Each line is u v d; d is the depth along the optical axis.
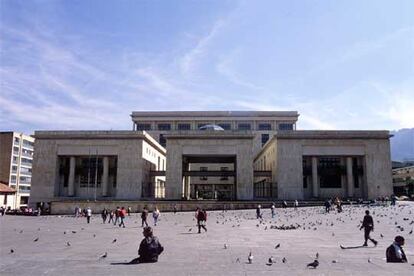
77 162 72.81
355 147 69.56
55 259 15.08
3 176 103.88
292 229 29.27
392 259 14.02
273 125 106.62
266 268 12.92
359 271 12.31
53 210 59.25
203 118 107.06
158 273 12.05
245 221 37.62
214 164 106.81
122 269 12.70
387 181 68.19
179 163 69.88
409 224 30.97
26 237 25.31
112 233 28.16
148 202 57.09
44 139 71.31
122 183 68.75
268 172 75.50
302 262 14.11
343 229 28.53
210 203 56.47
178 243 20.92
